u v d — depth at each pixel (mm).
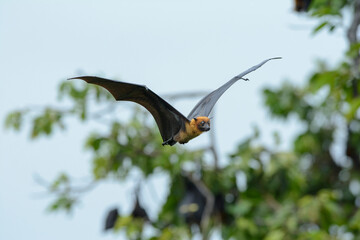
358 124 24734
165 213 23641
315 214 20547
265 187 22781
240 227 21500
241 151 22859
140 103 9617
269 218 21609
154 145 23781
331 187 25906
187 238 22422
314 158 25969
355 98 16688
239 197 23016
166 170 23531
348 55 16031
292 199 22328
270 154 22859
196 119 9461
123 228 23531
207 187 22875
